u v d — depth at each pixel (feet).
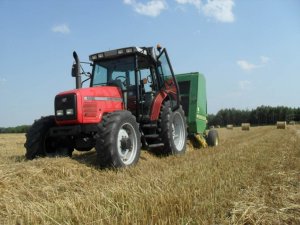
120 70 28.48
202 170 22.52
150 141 29.19
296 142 49.62
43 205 14.83
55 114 24.31
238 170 23.16
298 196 16.99
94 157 25.85
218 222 13.46
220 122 304.09
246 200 16.15
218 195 16.56
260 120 284.00
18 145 59.16
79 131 23.81
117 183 18.92
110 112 24.59
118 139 23.41
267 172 23.18
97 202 15.06
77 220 13.08
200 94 40.16
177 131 32.50
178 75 40.60
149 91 29.37
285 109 274.98
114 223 12.72
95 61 29.66
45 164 21.49
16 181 18.44
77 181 19.89
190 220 13.11
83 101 23.75
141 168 23.90
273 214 14.39
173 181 18.92
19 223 13.01
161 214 13.65
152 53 29.50
